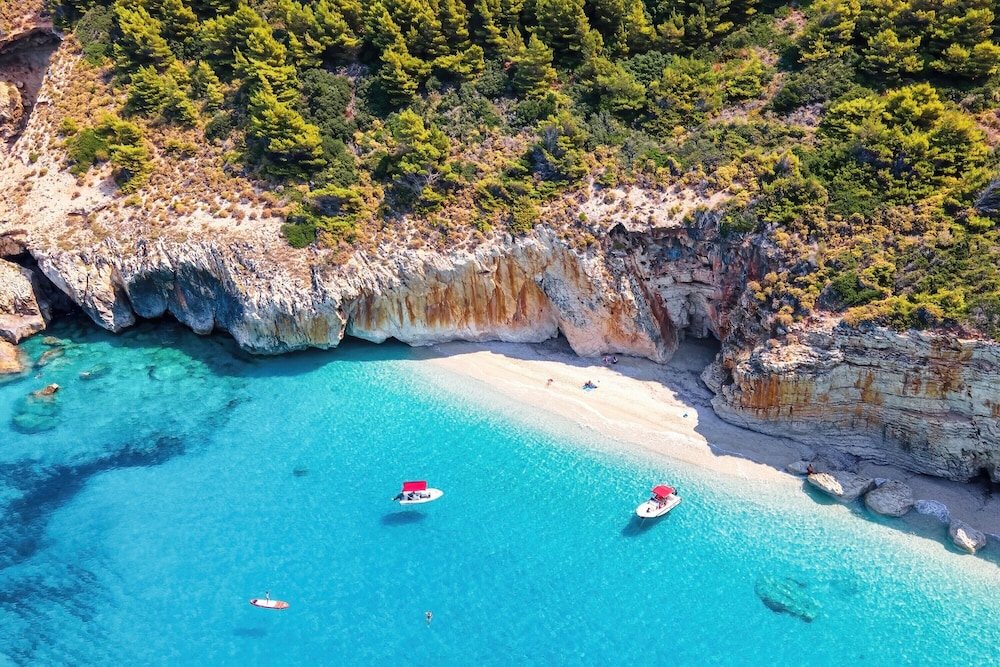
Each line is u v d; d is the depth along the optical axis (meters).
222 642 37.91
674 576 40.34
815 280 45.91
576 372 55.50
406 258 55.50
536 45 59.62
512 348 58.47
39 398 55.00
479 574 41.00
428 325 58.12
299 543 43.22
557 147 56.25
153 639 38.16
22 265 63.22
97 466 49.00
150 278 59.72
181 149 63.44
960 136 47.53
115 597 40.38
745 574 40.19
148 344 61.25
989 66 51.44
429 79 63.44
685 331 57.62
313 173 60.56
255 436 51.22
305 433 51.38
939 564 39.66
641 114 58.47
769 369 45.47
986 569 39.12
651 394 52.66
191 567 41.97
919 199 47.09
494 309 57.34
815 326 44.59
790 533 42.16
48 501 46.41
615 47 62.25
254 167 61.75
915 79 53.94
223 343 61.09
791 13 62.09
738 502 44.16
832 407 45.28
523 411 52.38
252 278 56.59
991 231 43.78
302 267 56.47
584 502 45.09
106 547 43.31
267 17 69.94
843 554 40.78
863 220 47.06
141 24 66.56
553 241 53.62
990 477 42.41
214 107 65.38
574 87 60.75
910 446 43.84
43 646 37.91
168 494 46.81
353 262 56.12
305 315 56.22
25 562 42.44
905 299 42.34
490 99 62.19
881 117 50.69
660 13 63.41
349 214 57.97
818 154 50.88
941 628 36.84
